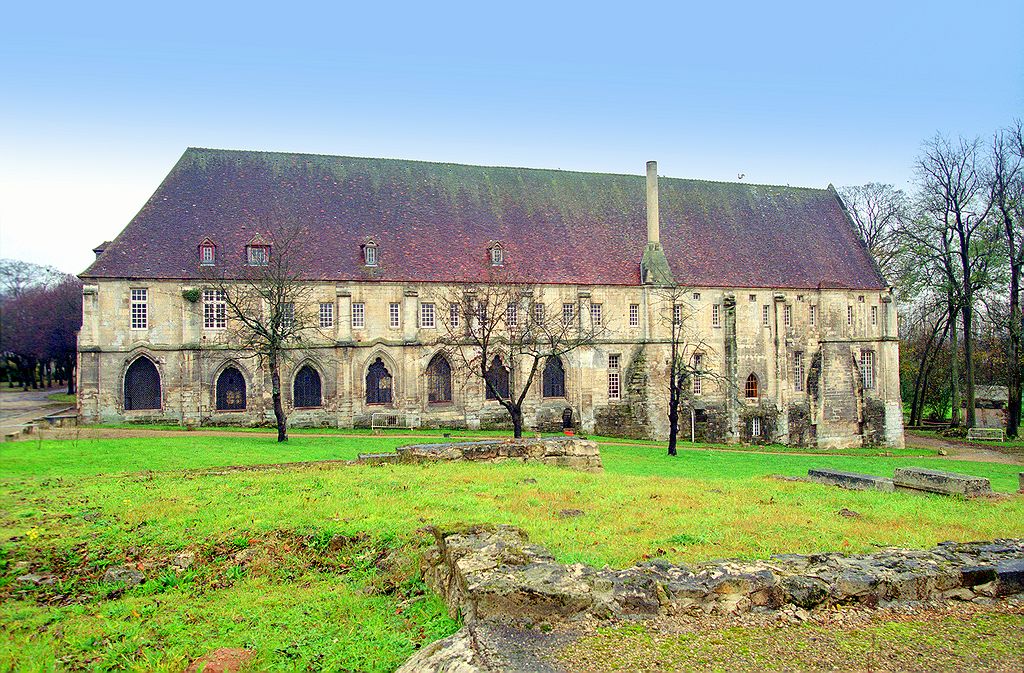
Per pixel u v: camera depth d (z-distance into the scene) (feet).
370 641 39.22
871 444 238.48
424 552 50.72
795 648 35.14
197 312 180.55
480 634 34.53
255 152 208.74
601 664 32.27
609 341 213.87
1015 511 71.00
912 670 33.35
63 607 46.01
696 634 36.14
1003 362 243.40
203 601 46.65
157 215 187.83
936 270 228.63
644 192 242.78
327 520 58.95
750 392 228.02
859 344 239.91
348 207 206.28
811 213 257.55
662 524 60.34
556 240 219.20
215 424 181.37
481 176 228.22
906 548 52.16
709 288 223.92
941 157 221.87
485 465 91.25
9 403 254.47
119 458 105.19
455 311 199.93
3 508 64.54
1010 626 38.93
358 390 192.75
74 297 317.22
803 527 60.95
